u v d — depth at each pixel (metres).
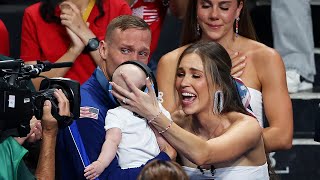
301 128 15.36
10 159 9.24
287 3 15.25
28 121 9.20
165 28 15.89
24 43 12.81
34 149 10.77
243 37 12.38
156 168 8.06
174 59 12.03
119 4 12.98
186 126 10.66
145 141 10.03
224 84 10.23
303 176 15.21
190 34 12.34
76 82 9.66
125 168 9.98
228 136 9.92
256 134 10.11
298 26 15.25
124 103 9.88
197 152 9.65
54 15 12.72
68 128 10.12
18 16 15.58
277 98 12.04
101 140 10.07
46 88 9.73
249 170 10.28
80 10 12.82
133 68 9.84
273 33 15.46
